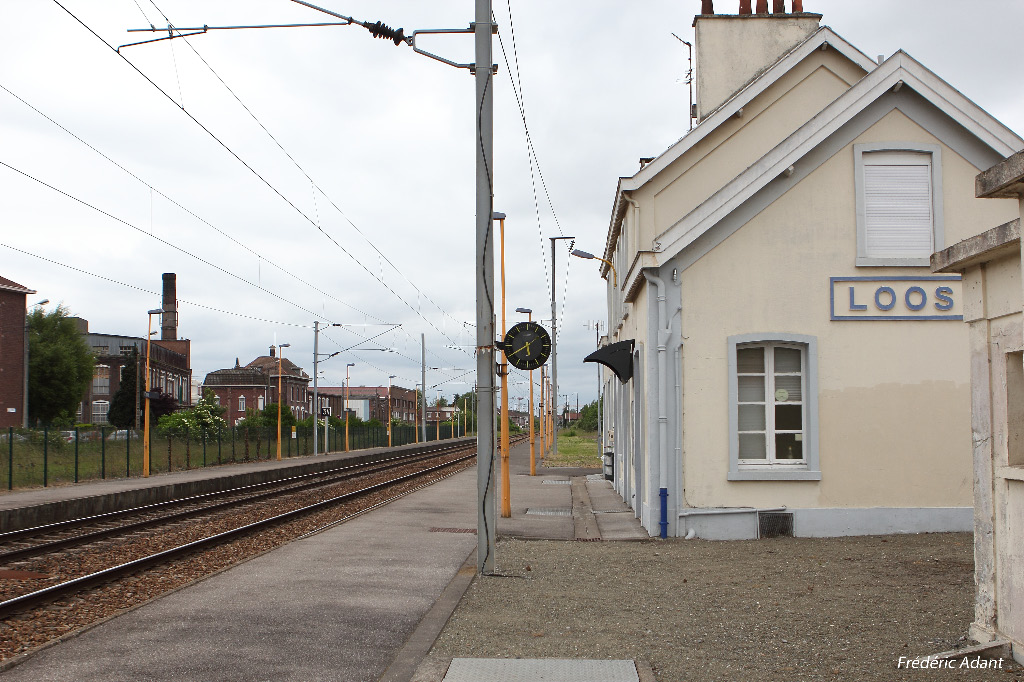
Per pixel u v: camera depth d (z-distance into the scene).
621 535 14.05
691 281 13.63
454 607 8.39
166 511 21.08
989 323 6.65
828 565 10.38
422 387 79.56
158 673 6.23
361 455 58.59
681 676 6.07
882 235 13.62
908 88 13.60
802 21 19.00
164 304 89.25
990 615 6.57
